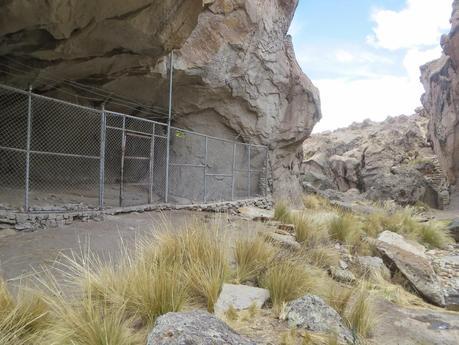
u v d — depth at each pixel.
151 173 9.31
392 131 39.91
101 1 6.09
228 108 13.45
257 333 3.26
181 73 10.87
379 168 34.25
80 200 9.23
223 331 2.74
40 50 7.19
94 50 7.52
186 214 9.00
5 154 11.08
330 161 39.09
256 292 4.06
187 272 4.02
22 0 5.67
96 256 5.02
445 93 30.14
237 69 12.55
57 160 12.03
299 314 3.56
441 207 27.81
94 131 12.84
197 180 13.41
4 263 4.46
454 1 28.41
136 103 11.66
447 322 4.41
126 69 8.85
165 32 7.14
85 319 2.95
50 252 5.02
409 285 6.99
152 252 4.33
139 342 2.88
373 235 10.20
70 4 5.95
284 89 15.06
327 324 3.46
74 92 10.23
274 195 15.70
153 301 3.31
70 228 6.36
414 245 9.98
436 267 8.66
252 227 7.27
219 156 13.84
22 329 2.79
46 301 3.07
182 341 2.44
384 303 5.05
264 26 13.04
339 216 9.52
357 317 3.79
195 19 7.31
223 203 11.05
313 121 16.78
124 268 3.84
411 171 28.58
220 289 3.98
